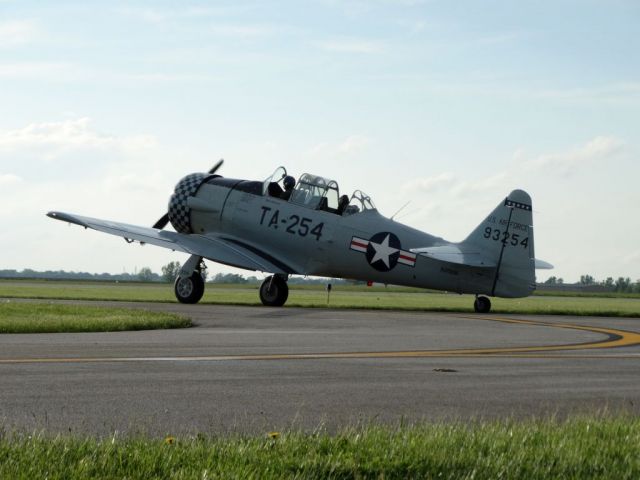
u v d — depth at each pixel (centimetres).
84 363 1046
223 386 883
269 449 554
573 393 891
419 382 944
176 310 2280
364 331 1680
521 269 2455
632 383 977
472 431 644
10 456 511
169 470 495
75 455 523
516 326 1948
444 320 2112
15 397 791
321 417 730
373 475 507
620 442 612
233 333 1558
